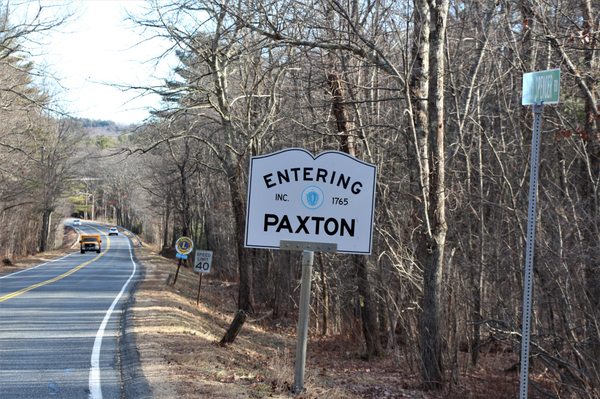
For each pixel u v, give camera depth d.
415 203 14.24
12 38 21.55
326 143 18.45
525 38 12.80
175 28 17.94
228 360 11.91
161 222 83.31
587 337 10.23
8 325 15.04
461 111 17.03
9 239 56.38
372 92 18.39
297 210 8.14
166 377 9.12
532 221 5.49
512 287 14.02
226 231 43.91
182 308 20.41
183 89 18.77
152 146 20.31
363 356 18.27
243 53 16.16
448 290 13.86
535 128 5.53
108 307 19.75
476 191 15.77
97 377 9.59
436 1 12.16
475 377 14.02
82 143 71.12
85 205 158.38
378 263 16.31
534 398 11.88
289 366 12.23
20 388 8.79
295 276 29.34
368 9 13.89
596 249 9.34
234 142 21.67
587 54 10.98
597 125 10.65
